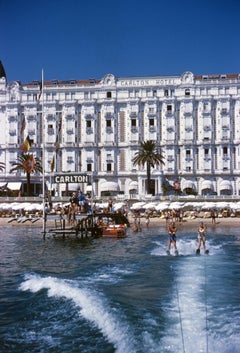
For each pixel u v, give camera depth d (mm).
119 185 118938
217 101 118000
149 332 14672
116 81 122375
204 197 94375
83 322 16328
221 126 116938
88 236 54656
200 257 33906
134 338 14125
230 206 78938
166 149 117688
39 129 121500
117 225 53406
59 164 120625
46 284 22750
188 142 117250
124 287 22188
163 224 73438
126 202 92438
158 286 22391
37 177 119000
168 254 36094
